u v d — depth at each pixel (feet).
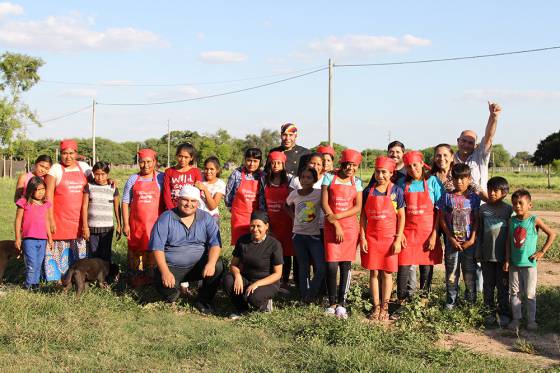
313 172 27.55
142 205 30.09
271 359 20.02
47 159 31.30
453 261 27.22
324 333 22.62
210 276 27.09
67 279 27.61
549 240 25.30
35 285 30.50
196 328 23.65
